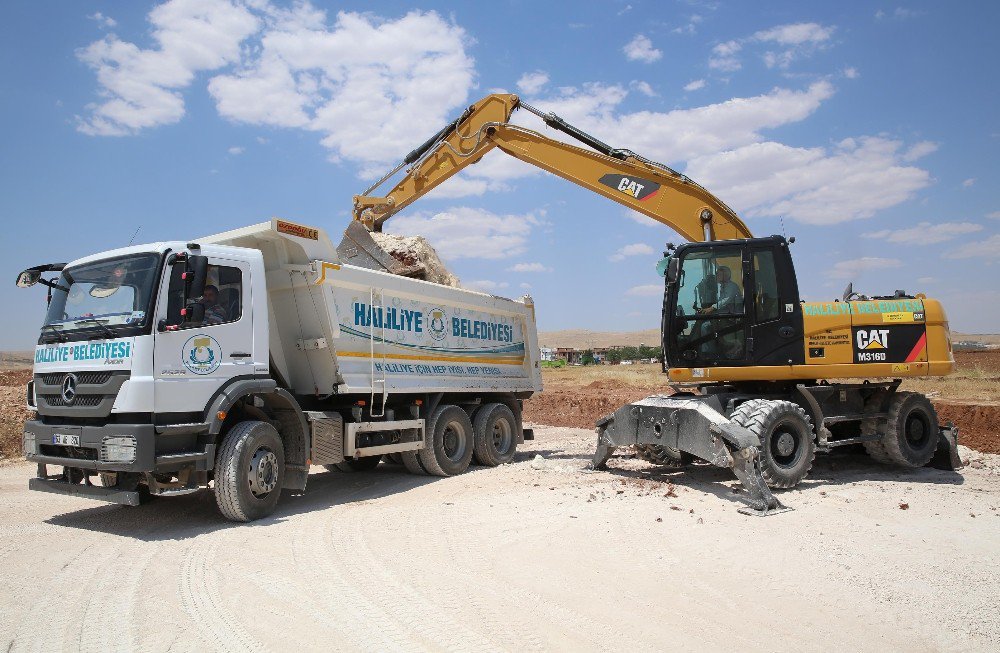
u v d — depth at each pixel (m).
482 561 5.93
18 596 5.23
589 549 6.26
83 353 7.39
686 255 10.02
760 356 9.69
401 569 5.73
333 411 9.52
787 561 5.87
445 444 11.20
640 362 77.31
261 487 7.77
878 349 9.64
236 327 7.95
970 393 21.92
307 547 6.47
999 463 11.42
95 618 4.76
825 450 9.70
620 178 11.72
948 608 4.83
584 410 22.69
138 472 7.28
